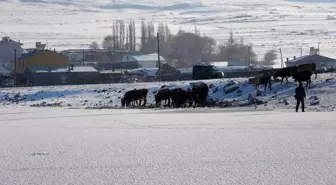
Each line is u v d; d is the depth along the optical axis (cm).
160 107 4344
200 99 4288
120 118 3061
